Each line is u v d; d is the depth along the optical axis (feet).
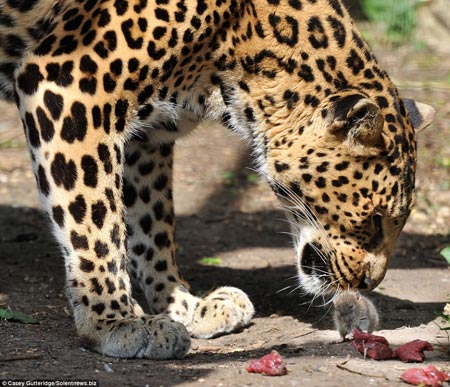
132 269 37.73
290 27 34.04
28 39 33.22
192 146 66.03
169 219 37.63
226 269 45.09
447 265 45.96
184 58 32.83
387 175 34.01
